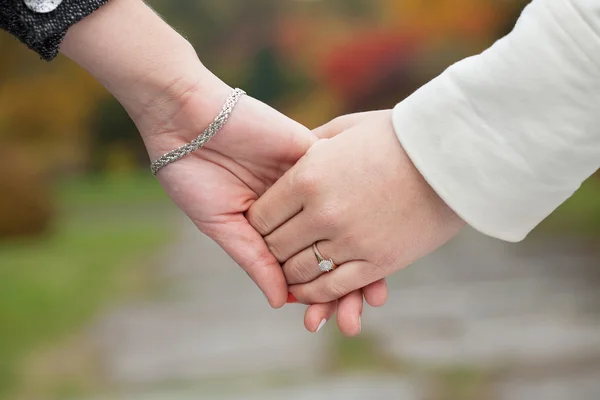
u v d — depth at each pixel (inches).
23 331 213.2
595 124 53.8
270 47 998.4
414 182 61.1
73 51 63.9
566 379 152.7
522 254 316.5
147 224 483.8
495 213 58.3
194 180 71.5
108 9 62.7
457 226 62.7
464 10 727.7
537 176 56.3
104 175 821.2
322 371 163.5
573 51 52.6
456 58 817.5
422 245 63.8
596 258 299.6
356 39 905.5
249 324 211.0
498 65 55.4
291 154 70.3
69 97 715.4
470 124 56.8
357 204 62.9
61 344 197.3
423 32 824.3
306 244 67.9
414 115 58.8
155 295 258.4
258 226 70.7
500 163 56.5
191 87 67.5
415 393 147.3
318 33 988.6
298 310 226.1
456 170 57.7
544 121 54.7
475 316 209.9
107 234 437.1
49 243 407.5
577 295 234.5
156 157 71.5
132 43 64.5
